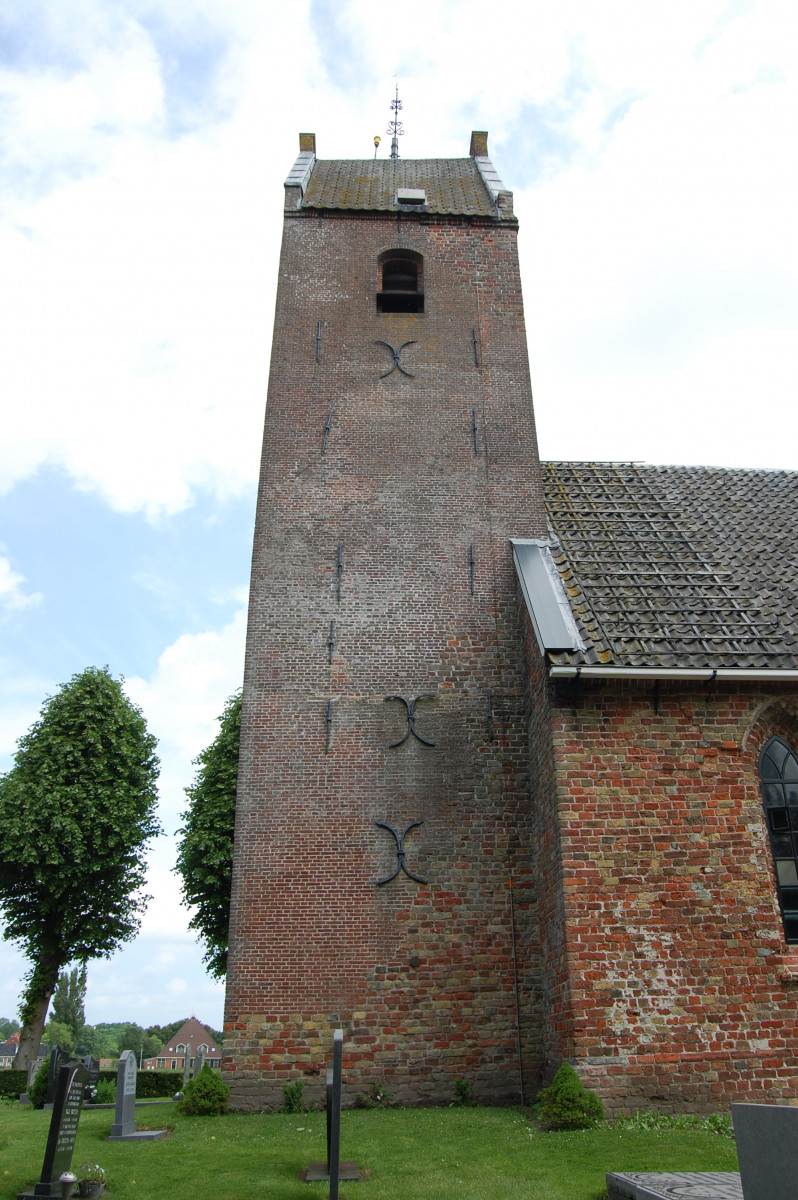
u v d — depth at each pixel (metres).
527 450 18.27
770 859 12.55
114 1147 10.71
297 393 18.58
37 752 26.62
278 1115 12.76
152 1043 100.25
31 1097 17.91
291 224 20.53
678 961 11.93
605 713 13.09
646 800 12.68
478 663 16.12
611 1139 10.03
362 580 16.77
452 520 17.45
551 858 13.19
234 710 29.05
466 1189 8.20
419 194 21.39
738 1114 5.92
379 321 19.50
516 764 15.37
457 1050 13.55
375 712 15.64
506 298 20.05
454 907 14.36
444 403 18.69
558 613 14.34
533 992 13.89
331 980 13.84
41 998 25.31
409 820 14.88
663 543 16.94
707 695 13.28
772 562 16.23
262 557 16.88
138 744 28.45
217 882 25.97
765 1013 11.74
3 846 25.11
